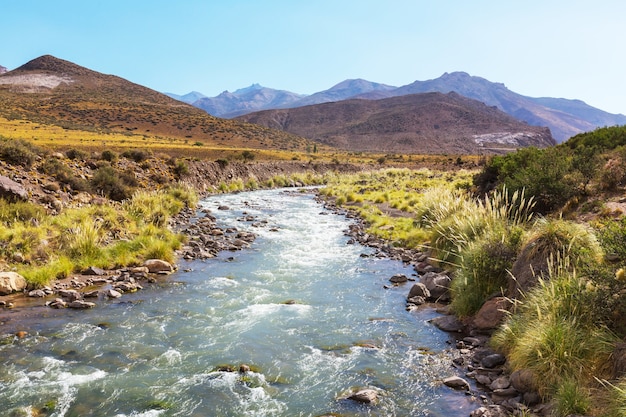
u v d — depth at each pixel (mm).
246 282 13500
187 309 11055
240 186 47844
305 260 16391
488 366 7684
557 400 5902
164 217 22109
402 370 7836
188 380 7523
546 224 9391
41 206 18453
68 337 9227
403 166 91812
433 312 10891
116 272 14000
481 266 10484
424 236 18344
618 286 6898
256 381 7500
